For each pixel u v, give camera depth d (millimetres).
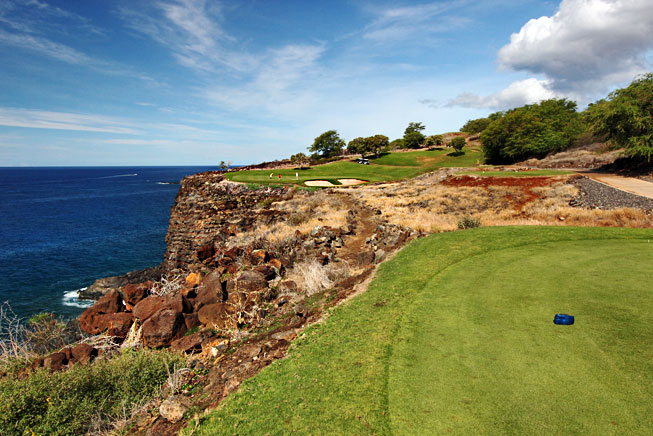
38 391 7102
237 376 7078
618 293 6895
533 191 27516
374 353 6363
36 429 6520
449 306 7637
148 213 74438
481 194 29797
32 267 34812
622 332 5480
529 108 83562
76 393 7281
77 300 25766
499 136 69312
